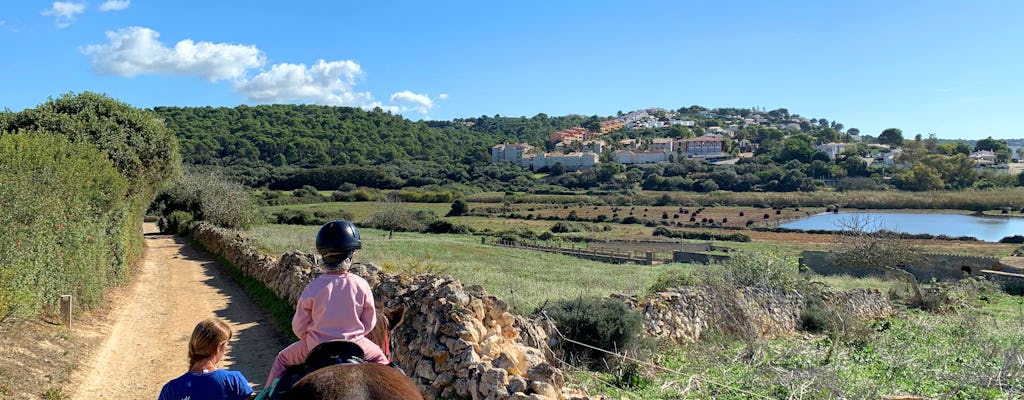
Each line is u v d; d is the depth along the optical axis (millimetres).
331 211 88125
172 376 10750
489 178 161375
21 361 9555
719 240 72500
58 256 12914
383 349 4625
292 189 122125
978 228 87125
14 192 10984
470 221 91625
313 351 3855
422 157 184375
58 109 26797
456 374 7891
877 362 12688
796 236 74125
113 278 19562
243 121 162750
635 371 10562
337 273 4043
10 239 10539
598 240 69938
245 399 4230
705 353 12883
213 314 16344
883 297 23375
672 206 121000
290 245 26359
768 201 125938
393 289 10688
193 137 138875
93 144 24797
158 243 40062
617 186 150875
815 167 163375
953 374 11367
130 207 26312
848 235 37094
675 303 14820
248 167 131125
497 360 7656
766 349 13516
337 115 194625
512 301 15336
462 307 8594
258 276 20484
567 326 11625
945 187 143000
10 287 10297
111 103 28391
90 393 9461
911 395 9836
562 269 36406
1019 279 31844
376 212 82625
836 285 29500
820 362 12219
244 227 46500
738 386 10180
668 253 54219
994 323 19359
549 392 7004
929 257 36094
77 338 12242
